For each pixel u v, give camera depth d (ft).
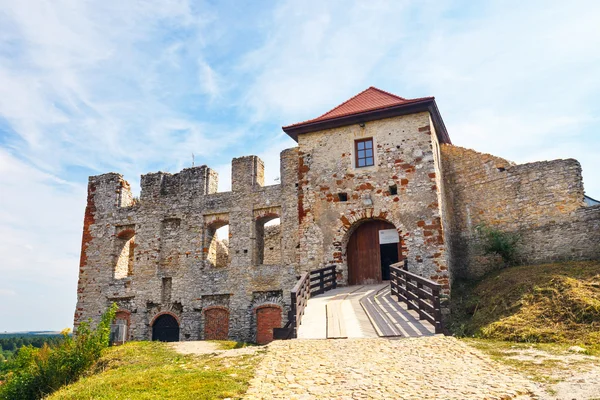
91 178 79.97
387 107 59.26
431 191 56.39
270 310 63.77
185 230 71.36
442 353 30.14
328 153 62.75
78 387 29.63
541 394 22.00
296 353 31.48
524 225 58.70
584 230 53.98
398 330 37.40
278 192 66.74
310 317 43.75
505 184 61.11
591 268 46.65
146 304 70.69
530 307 40.32
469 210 63.72
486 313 44.14
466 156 65.36
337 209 60.59
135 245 73.72
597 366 26.12
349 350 31.76
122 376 30.48
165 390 25.16
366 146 61.52
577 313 36.45
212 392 24.09
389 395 22.72
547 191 57.57
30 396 41.55
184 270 69.97
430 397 22.24
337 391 23.59
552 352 30.04
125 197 78.89
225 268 67.51
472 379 24.72
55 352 45.52
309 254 60.80
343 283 58.59
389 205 58.13
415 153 58.13
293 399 22.63
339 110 65.51
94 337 45.16
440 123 64.13
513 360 28.35
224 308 66.28
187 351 42.86
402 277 48.03
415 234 56.03
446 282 53.47
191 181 72.95
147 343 49.88
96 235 76.95
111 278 74.13
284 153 67.87
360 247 60.59
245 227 67.72
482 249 61.52
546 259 56.24
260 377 26.35
